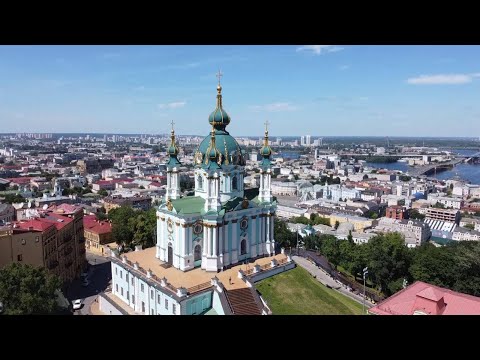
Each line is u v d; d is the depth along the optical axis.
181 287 73.12
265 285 83.50
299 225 199.75
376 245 119.62
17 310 66.44
